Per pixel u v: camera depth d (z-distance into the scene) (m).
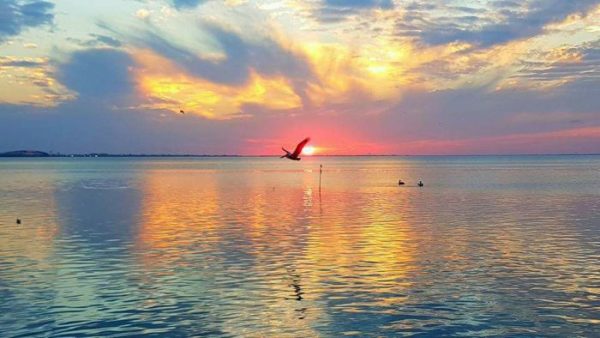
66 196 81.56
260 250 35.41
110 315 22.48
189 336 20.19
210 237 40.81
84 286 26.72
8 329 20.97
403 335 20.12
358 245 37.06
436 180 124.19
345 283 26.94
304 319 21.81
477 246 36.59
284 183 115.75
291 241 38.78
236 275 28.58
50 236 41.75
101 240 39.75
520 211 58.09
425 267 30.19
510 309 22.91
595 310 22.78
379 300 24.19
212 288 26.17
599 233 41.91
